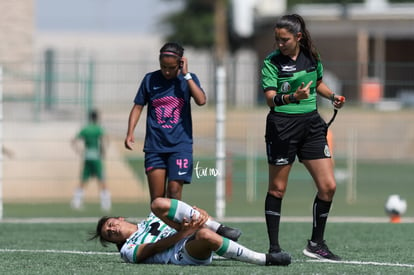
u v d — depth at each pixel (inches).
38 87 1744.6
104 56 2546.8
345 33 3959.2
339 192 2164.1
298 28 818.2
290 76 820.6
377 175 2375.7
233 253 760.3
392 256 898.7
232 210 1736.0
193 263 779.4
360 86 1707.7
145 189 1867.6
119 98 1690.5
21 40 1999.3
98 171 1745.8
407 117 2581.2
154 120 890.7
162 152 885.8
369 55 4005.9
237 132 2605.8
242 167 2466.8
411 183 2294.5
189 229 768.3
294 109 824.9
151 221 811.4
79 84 1702.8
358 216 1595.7
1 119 1519.4
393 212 1366.9
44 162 1875.0
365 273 754.8
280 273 734.5
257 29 4392.2
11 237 1131.9
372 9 3966.5
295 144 834.8
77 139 1755.7
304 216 1587.1
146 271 743.7
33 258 879.1
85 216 1567.4
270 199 838.5
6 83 1886.1
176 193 884.6
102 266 785.6
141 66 1668.3
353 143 2092.8
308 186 2287.2
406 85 1663.4
